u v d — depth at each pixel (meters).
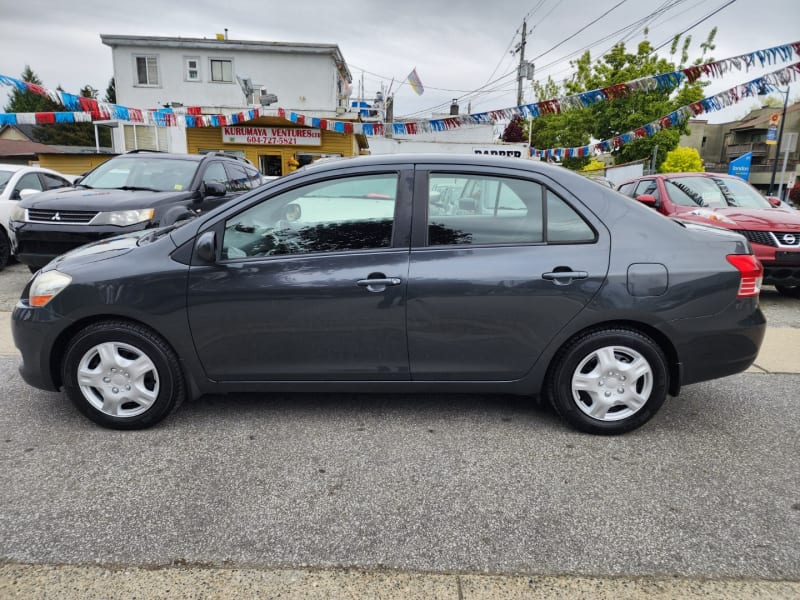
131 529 2.36
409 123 9.89
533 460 2.98
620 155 26.95
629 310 3.07
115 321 3.16
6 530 2.34
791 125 52.38
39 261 6.24
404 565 2.18
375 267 3.09
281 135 23.50
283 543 2.29
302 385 3.24
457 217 3.15
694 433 3.34
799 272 6.41
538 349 3.15
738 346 3.19
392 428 3.34
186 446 3.09
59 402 3.66
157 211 6.39
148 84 27.25
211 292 3.09
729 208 7.25
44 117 8.50
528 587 2.07
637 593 2.04
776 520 2.48
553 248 3.12
